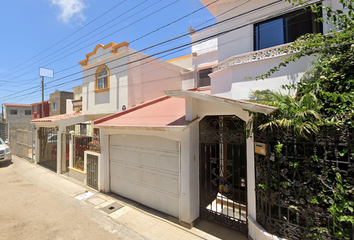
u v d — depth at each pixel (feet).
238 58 19.90
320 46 13.09
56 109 72.33
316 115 10.00
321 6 12.65
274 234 11.37
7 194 21.95
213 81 23.52
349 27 12.04
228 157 20.70
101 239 13.76
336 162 9.66
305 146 10.76
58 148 30.91
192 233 14.33
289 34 19.70
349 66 11.41
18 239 13.64
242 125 15.23
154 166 18.04
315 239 10.14
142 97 31.45
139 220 16.21
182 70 41.22
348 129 9.55
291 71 16.71
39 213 17.48
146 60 32.45
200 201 16.20
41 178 28.14
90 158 24.40
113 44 30.01
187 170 15.17
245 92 19.07
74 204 19.35
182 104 23.29
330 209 9.66
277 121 10.87
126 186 20.72
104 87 32.65
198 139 16.22
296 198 10.77
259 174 12.51
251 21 21.67
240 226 14.25
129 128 17.99
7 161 39.01
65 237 13.93
